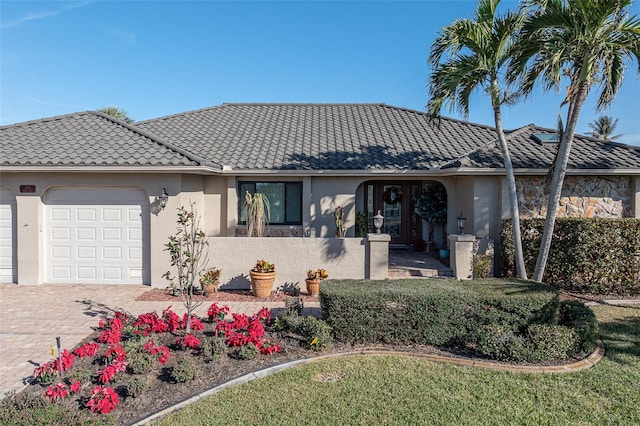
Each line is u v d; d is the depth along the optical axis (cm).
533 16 1090
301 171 1580
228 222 1677
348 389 657
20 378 718
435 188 1809
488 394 638
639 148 1511
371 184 1917
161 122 2017
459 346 834
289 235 1709
